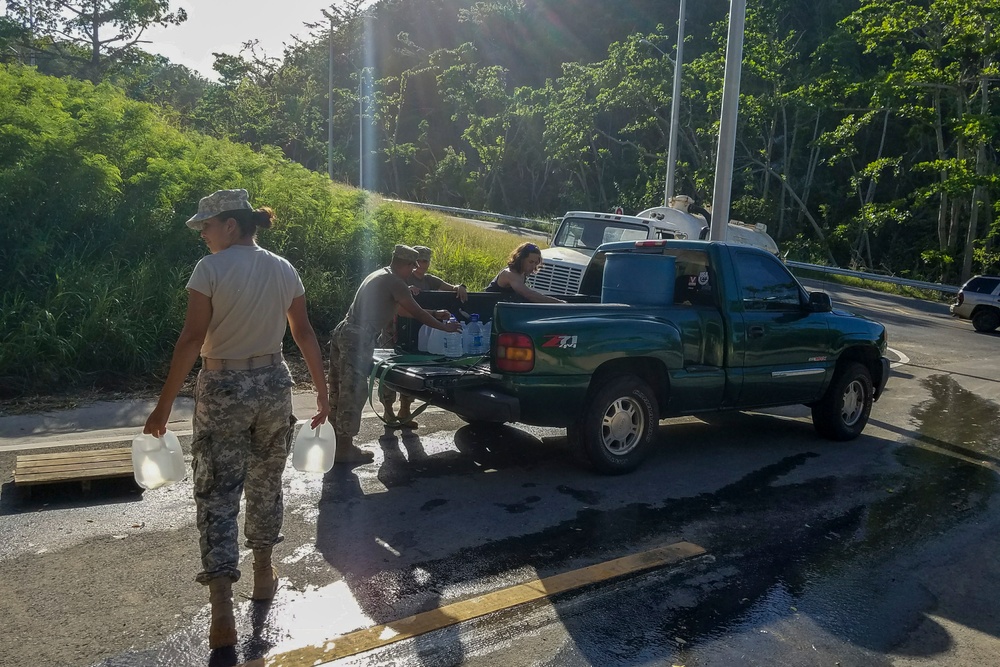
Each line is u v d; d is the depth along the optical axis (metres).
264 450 3.87
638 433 6.49
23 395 7.57
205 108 59.69
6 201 9.60
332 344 6.32
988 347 17.27
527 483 6.12
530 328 5.89
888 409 9.81
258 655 3.58
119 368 8.33
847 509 5.96
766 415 9.09
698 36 60.75
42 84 12.41
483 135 59.84
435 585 4.34
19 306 8.41
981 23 33.97
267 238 11.99
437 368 6.17
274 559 4.56
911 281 30.56
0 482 5.48
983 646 4.04
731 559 4.93
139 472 3.81
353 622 3.91
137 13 31.58
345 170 64.06
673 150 23.09
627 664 3.68
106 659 3.49
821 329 7.63
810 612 4.29
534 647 3.79
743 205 44.97
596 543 5.03
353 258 12.52
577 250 13.53
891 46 40.84
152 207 10.63
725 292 6.99
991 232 36.38
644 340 6.29
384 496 5.68
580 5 70.31
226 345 3.63
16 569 4.27
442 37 81.94
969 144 35.22
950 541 5.42
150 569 4.34
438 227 16.45
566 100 51.44
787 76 44.31
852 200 49.44
